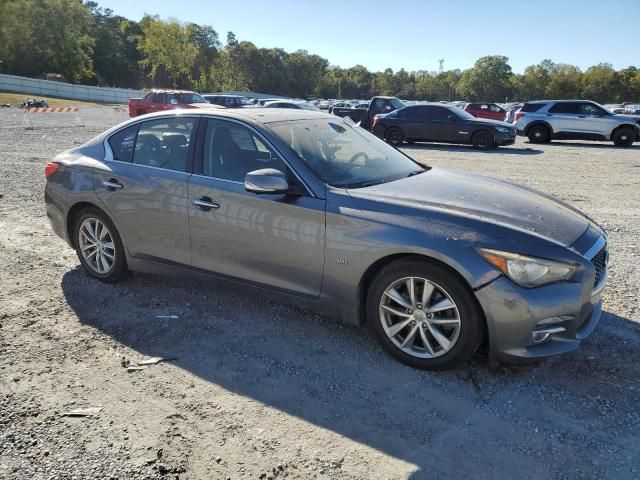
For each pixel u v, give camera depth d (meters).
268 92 114.88
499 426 2.84
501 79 114.88
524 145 19.88
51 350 3.62
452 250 3.09
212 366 3.45
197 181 4.04
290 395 3.13
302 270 3.64
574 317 3.09
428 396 3.11
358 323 3.58
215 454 2.63
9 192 8.59
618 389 3.15
